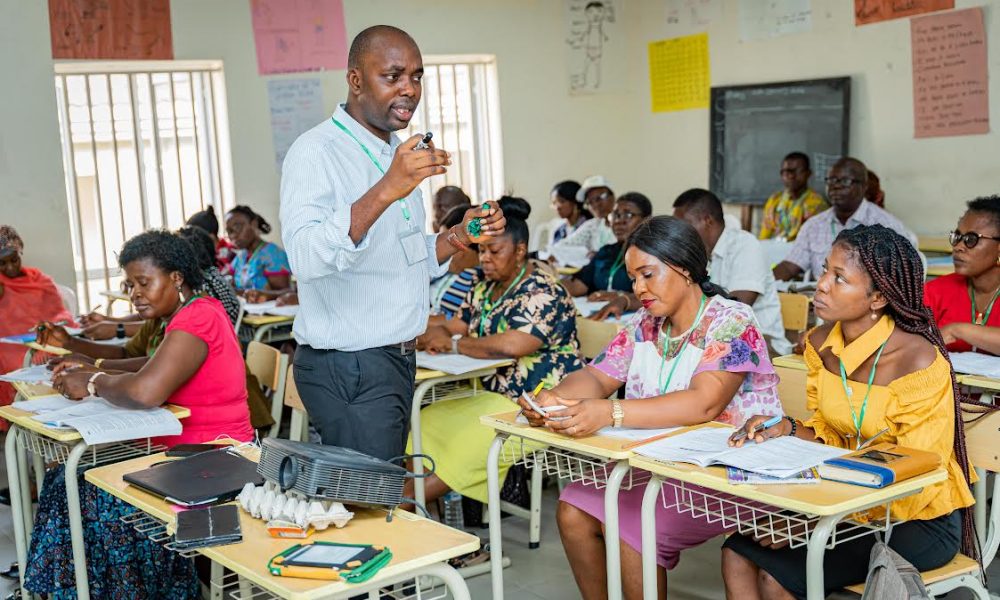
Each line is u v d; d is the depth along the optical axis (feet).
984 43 18.92
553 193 22.93
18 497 9.52
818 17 21.95
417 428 10.12
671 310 7.57
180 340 8.54
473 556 10.44
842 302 6.70
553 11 25.49
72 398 8.77
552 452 7.49
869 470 5.57
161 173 21.50
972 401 7.18
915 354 6.67
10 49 17.02
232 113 21.56
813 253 18.07
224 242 20.27
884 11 20.58
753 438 6.41
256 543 5.48
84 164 20.68
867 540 6.50
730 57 24.14
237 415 9.09
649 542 6.44
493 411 10.48
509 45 24.94
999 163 18.90
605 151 26.66
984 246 9.64
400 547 5.33
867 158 21.38
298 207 6.77
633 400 7.07
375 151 7.32
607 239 21.72
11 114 17.11
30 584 8.79
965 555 6.89
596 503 7.69
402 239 7.38
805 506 5.31
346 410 7.43
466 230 7.68
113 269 21.22
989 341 9.37
